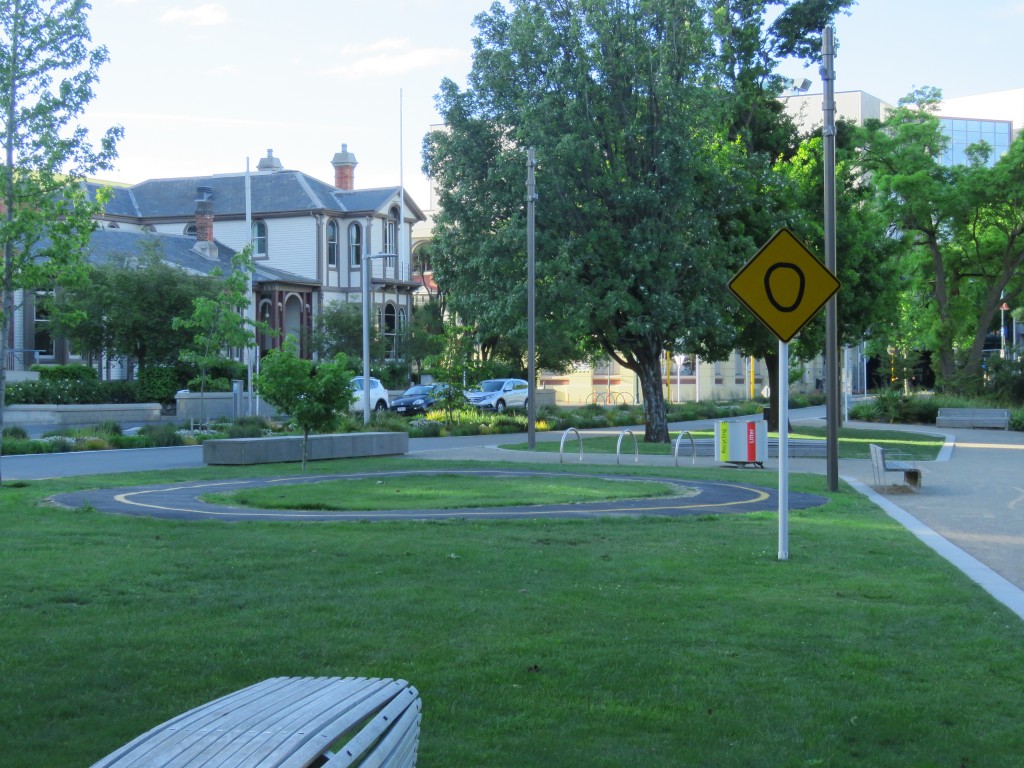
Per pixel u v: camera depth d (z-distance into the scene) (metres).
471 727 5.46
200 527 13.05
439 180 35.25
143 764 3.10
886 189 51.75
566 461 26.36
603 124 31.94
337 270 66.00
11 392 42.00
